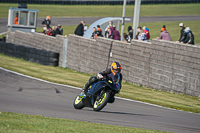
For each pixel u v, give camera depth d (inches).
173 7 7662.4
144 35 2128.4
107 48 2341.3
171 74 1834.4
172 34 4613.7
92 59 2491.4
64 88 1695.4
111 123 922.1
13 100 1248.2
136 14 2623.0
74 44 2694.4
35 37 3319.4
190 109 1342.3
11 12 3914.9
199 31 4798.2
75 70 2677.2
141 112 1189.7
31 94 1443.2
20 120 800.9
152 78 1972.2
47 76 2121.1
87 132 685.9
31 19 3991.1
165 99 1582.2
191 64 1704.0
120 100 1448.1
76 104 1140.5
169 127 934.4
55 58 2812.5
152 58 1969.7
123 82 2197.3
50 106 1175.0
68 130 693.9
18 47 3078.2
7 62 2689.5
